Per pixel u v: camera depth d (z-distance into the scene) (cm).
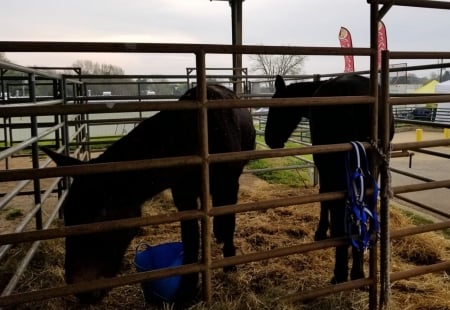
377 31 193
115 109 154
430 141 220
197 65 164
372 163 205
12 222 419
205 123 169
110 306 239
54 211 353
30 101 284
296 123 387
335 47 186
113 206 187
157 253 272
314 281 271
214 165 241
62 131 429
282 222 412
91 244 182
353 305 219
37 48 142
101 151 823
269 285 260
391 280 219
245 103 173
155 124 208
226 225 276
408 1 196
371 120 202
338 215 237
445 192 549
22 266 243
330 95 247
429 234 352
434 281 267
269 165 744
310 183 612
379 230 212
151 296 227
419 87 2223
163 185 208
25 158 855
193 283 223
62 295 159
